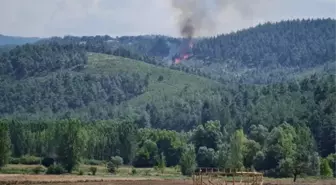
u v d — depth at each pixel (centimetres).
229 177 15450
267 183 17375
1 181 15400
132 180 17825
